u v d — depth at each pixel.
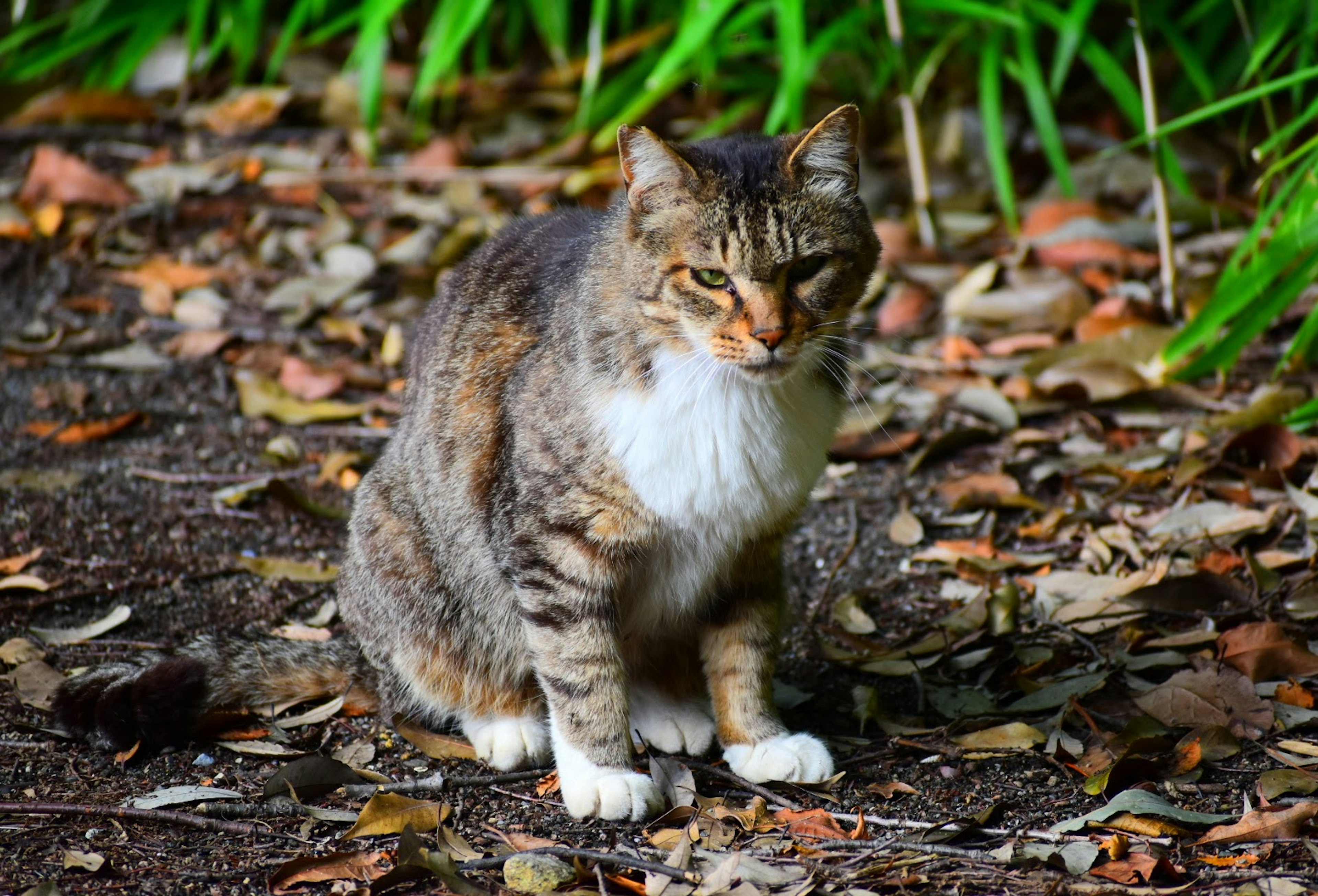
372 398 6.72
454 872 3.44
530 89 9.11
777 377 3.91
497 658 4.39
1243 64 8.26
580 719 3.99
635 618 4.29
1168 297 6.79
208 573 5.37
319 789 3.97
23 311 7.27
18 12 8.66
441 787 4.05
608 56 8.65
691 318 3.91
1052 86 7.63
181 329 7.16
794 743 4.10
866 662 4.75
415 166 8.36
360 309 7.28
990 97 7.50
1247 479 5.61
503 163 8.50
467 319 4.46
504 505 4.11
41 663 4.62
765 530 4.14
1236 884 3.35
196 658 4.41
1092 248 7.25
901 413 6.47
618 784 3.86
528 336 4.25
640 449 3.87
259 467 6.18
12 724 4.31
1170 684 4.37
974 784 3.98
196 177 8.16
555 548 3.97
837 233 4.03
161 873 3.53
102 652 4.82
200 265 7.62
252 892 3.45
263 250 7.68
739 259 3.87
